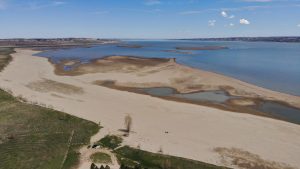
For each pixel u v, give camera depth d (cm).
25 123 3400
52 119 3553
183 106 4247
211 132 3309
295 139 3144
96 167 2442
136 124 3506
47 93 4881
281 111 4078
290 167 2591
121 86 5459
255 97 4725
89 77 6238
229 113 3956
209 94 4912
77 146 2862
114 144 2942
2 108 3903
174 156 2700
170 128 3409
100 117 3719
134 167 2481
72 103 4322
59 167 2483
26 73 6731
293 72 7150
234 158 2733
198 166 2553
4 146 2812
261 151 2870
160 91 5112
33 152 2714
